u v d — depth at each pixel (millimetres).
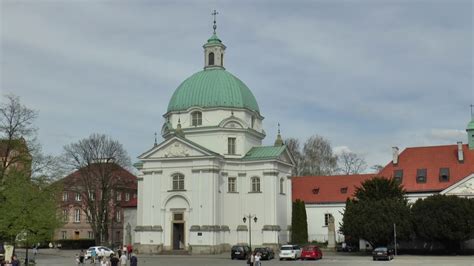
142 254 79312
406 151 93375
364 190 79812
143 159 83688
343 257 69438
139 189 86812
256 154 86312
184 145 81812
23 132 68875
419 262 58125
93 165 98375
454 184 78812
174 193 81312
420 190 85938
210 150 82312
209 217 78938
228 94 89000
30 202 51062
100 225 97750
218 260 64750
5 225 49438
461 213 69438
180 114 89750
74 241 106188
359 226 72625
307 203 96938
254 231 83438
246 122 89438
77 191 97812
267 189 83750
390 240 72875
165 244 80875
